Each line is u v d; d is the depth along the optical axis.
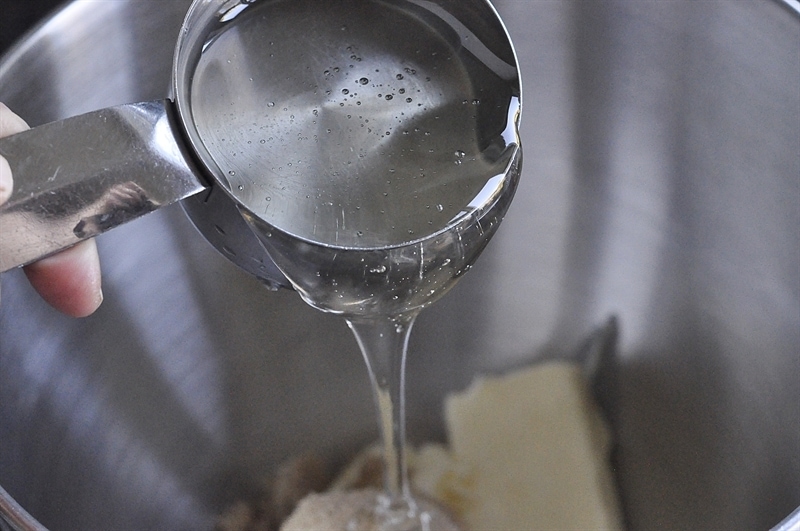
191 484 0.45
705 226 0.43
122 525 0.42
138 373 0.43
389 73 0.34
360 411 0.48
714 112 0.41
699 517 0.43
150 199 0.33
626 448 0.46
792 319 0.41
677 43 0.41
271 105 0.34
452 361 0.49
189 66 0.33
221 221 0.37
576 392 0.47
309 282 0.33
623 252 0.46
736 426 0.43
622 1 0.41
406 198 0.33
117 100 0.41
